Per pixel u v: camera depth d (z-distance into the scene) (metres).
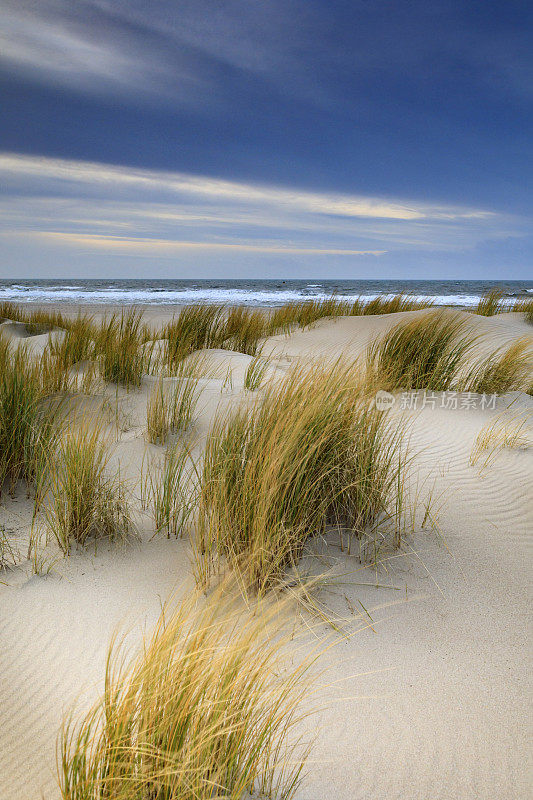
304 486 2.81
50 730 1.85
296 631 2.32
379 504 3.22
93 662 2.15
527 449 4.61
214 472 3.00
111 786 1.42
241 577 2.55
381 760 1.81
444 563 2.92
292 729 1.88
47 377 4.72
